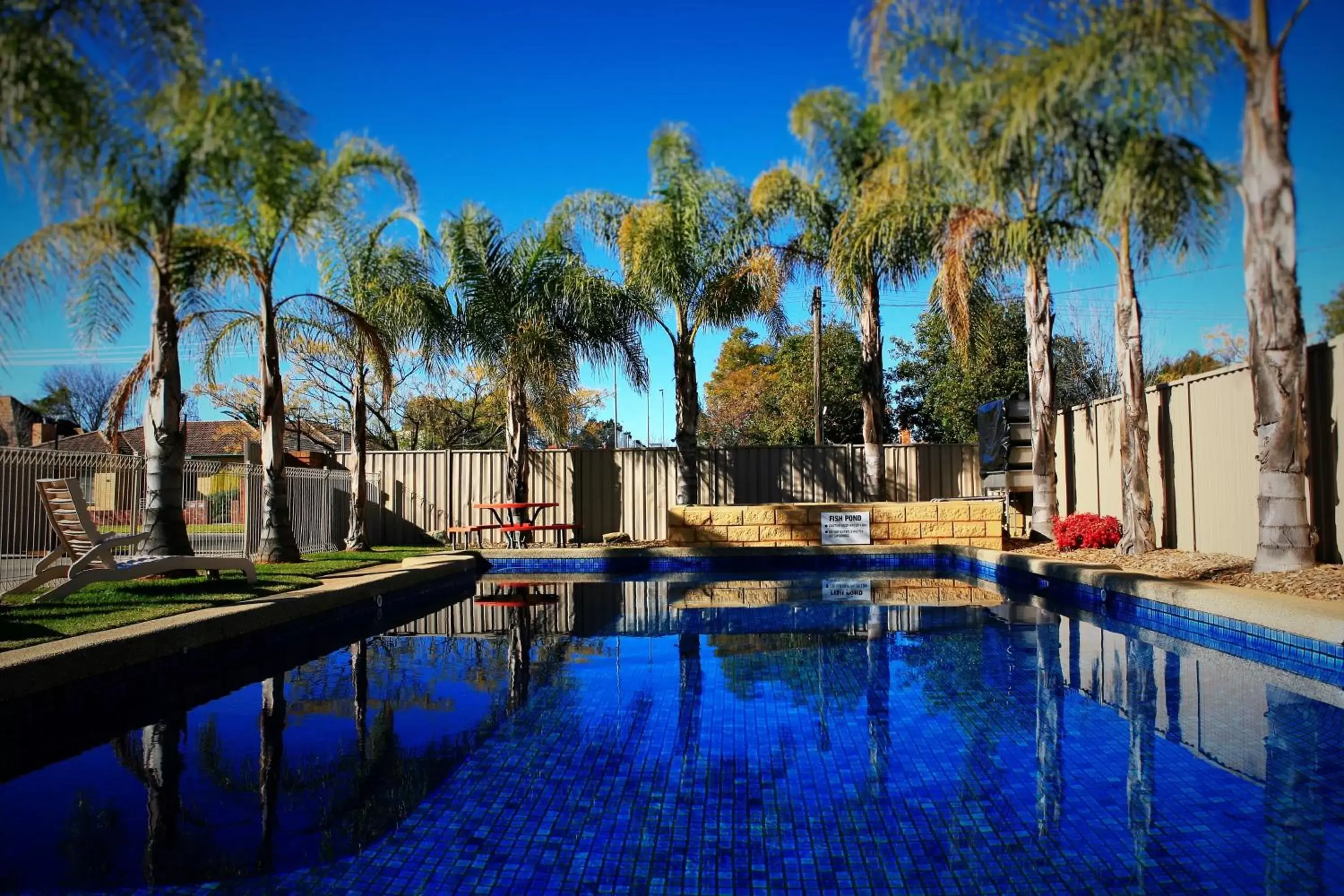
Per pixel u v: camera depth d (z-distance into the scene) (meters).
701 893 2.64
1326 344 7.62
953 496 15.30
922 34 6.15
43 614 5.75
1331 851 2.85
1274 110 6.44
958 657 5.96
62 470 8.87
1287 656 5.44
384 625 7.86
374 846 3.00
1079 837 2.98
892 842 2.98
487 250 12.99
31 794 3.53
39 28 4.23
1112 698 4.80
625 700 4.92
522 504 13.13
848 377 27.39
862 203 8.93
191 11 4.75
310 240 8.84
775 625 7.45
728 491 15.31
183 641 5.29
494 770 3.75
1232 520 9.02
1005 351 21.03
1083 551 10.45
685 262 12.63
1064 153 6.39
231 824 3.19
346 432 27.33
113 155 4.85
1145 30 5.73
